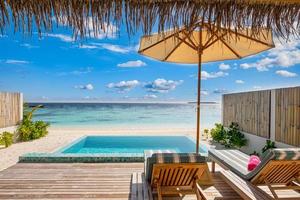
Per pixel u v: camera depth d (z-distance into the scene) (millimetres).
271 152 3125
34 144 8945
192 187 3396
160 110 40156
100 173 4762
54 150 7758
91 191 3770
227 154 4668
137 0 1566
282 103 6289
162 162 3041
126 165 5406
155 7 1587
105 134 12539
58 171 4887
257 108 7445
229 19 1628
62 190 3811
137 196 3121
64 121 26094
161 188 3428
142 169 5070
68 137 10938
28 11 1569
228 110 9461
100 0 1564
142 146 11133
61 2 1555
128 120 27250
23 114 10406
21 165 5367
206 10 1594
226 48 4227
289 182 3574
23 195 3600
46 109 40281
